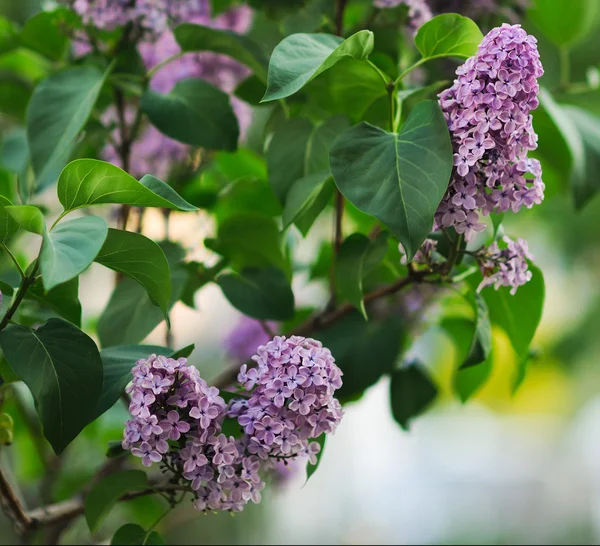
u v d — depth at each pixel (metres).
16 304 1.36
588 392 5.73
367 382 1.58
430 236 1.46
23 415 1.70
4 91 1.72
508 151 1.35
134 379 1.33
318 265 1.73
